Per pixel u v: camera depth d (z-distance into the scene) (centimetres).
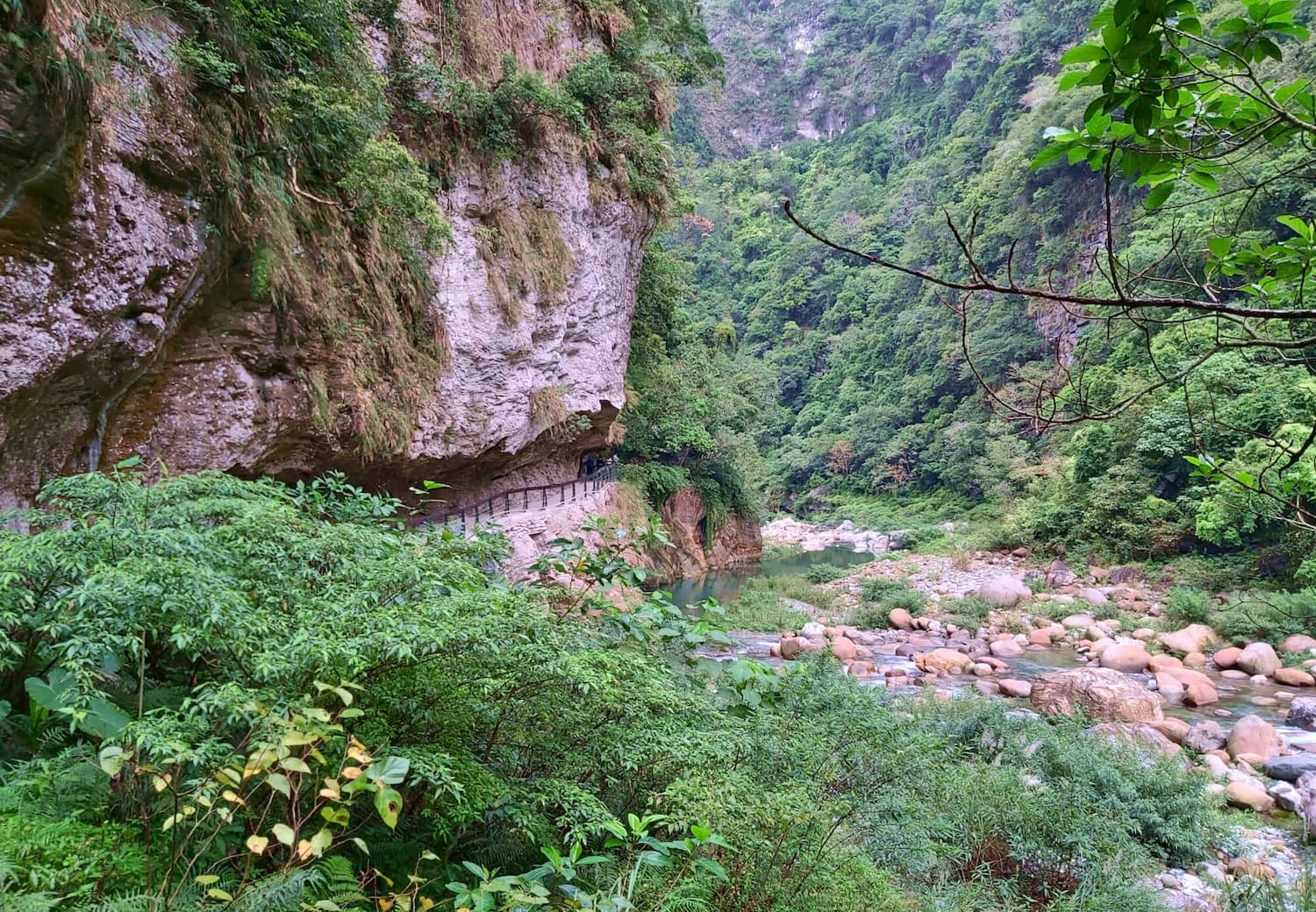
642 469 2264
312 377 680
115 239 436
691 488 2555
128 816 226
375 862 262
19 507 420
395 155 724
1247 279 187
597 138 1400
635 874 219
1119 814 539
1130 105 152
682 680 418
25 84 359
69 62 380
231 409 593
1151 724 943
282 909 184
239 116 551
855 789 388
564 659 271
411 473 966
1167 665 1336
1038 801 504
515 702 287
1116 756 631
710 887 268
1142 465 2217
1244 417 1532
